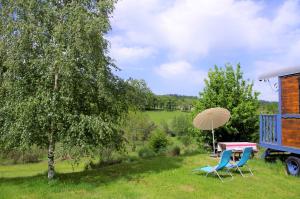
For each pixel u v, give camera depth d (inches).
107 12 489.1
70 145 441.7
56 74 454.0
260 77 586.9
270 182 448.8
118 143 531.2
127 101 547.8
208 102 773.9
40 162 1314.0
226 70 788.0
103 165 722.8
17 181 490.3
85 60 462.9
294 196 383.6
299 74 509.4
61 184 448.1
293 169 508.1
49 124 452.4
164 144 1171.9
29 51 453.7
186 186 427.5
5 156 542.0
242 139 784.9
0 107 463.8
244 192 397.7
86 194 398.6
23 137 423.8
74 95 473.1
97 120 444.5
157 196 382.3
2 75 481.7
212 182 446.6
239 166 495.5
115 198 378.0
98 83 467.8
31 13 455.8
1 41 461.1
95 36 456.8
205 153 765.3
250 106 754.2
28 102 418.0
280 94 553.0
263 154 600.1
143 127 1498.5
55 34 435.8
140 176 496.1
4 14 469.7
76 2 467.2
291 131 525.3
